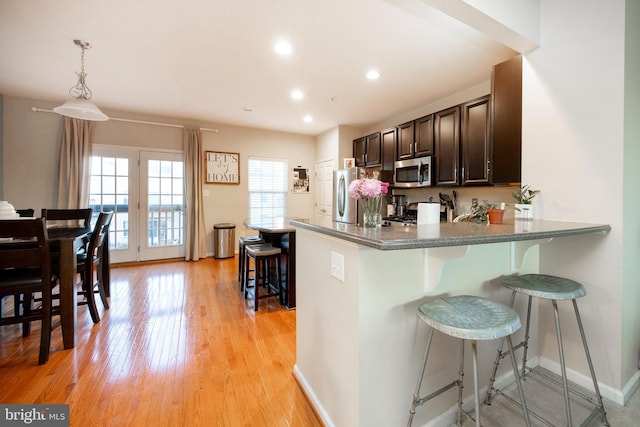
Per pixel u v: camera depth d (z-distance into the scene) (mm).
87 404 1514
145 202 4789
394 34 2363
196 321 2572
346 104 4141
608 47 1553
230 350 2086
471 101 3098
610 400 1569
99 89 3611
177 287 3541
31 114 4027
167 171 4934
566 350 1760
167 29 2314
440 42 2479
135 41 2488
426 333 1314
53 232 2600
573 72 1688
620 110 1511
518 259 1689
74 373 1779
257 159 5633
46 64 2924
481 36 2379
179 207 5062
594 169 1607
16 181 3979
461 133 3227
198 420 1420
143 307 2889
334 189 4938
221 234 5105
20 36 2420
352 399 1166
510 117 2080
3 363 1870
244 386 1683
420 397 1312
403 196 4613
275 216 5832
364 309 1129
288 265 2881
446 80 3281
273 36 2402
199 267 4531
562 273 1772
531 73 1888
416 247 938
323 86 3473
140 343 2166
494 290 1619
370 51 2641
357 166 5215
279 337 2289
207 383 1705
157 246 4926
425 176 3643
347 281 1185
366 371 1142
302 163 6062
